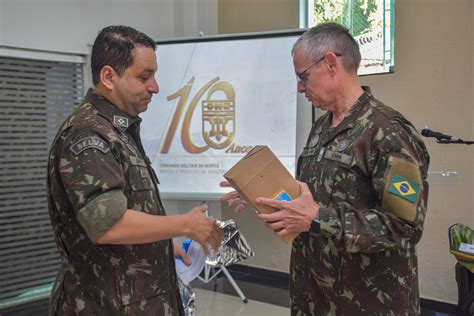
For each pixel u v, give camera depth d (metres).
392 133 1.38
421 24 3.10
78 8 3.64
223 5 4.26
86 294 1.28
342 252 1.46
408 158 1.34
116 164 1.23
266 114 3.32
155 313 1.33
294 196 1.37
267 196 1.35
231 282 3.51
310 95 1.56
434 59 3.06
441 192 3.10
